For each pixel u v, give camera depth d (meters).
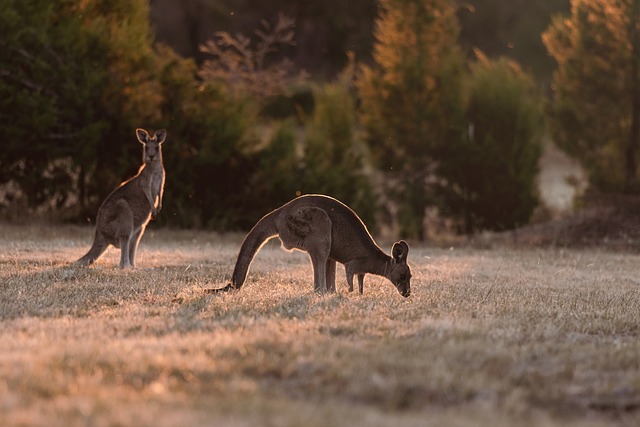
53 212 42.72
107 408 12.19
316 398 13.25
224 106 44.56
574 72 43.81
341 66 83.62
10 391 12.88
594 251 37.72
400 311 20.06
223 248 35.16
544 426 12.10
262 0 83.31
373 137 46.22
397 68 45.38
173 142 42.88
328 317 18.94
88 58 42.09
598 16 42.88
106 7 44.28
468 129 45.28
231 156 44.09
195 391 13.27
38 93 40.22
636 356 15.75
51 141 41.28
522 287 25.45
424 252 36.72
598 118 43.59
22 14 40.84
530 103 45.72
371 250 22.19
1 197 42.91
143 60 43.06
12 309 19.70
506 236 42.03
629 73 42.59
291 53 84.44
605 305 22.03
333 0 82.69
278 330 17.33
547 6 91.50
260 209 44.34
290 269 28.53
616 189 43.47
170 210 42.69
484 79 45.94
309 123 47.09
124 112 42.19
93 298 21.36
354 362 14.70
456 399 13.45
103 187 42.81
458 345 16.06
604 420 12.94
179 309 20.02
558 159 68.19
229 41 57.66
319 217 21.81
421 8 45.28
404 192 45.69
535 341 17.11
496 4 91.88
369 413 12.38
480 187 45.38
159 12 78.31
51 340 16.22
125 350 15.27
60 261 27.50
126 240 26.44
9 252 29.72
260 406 12.37
